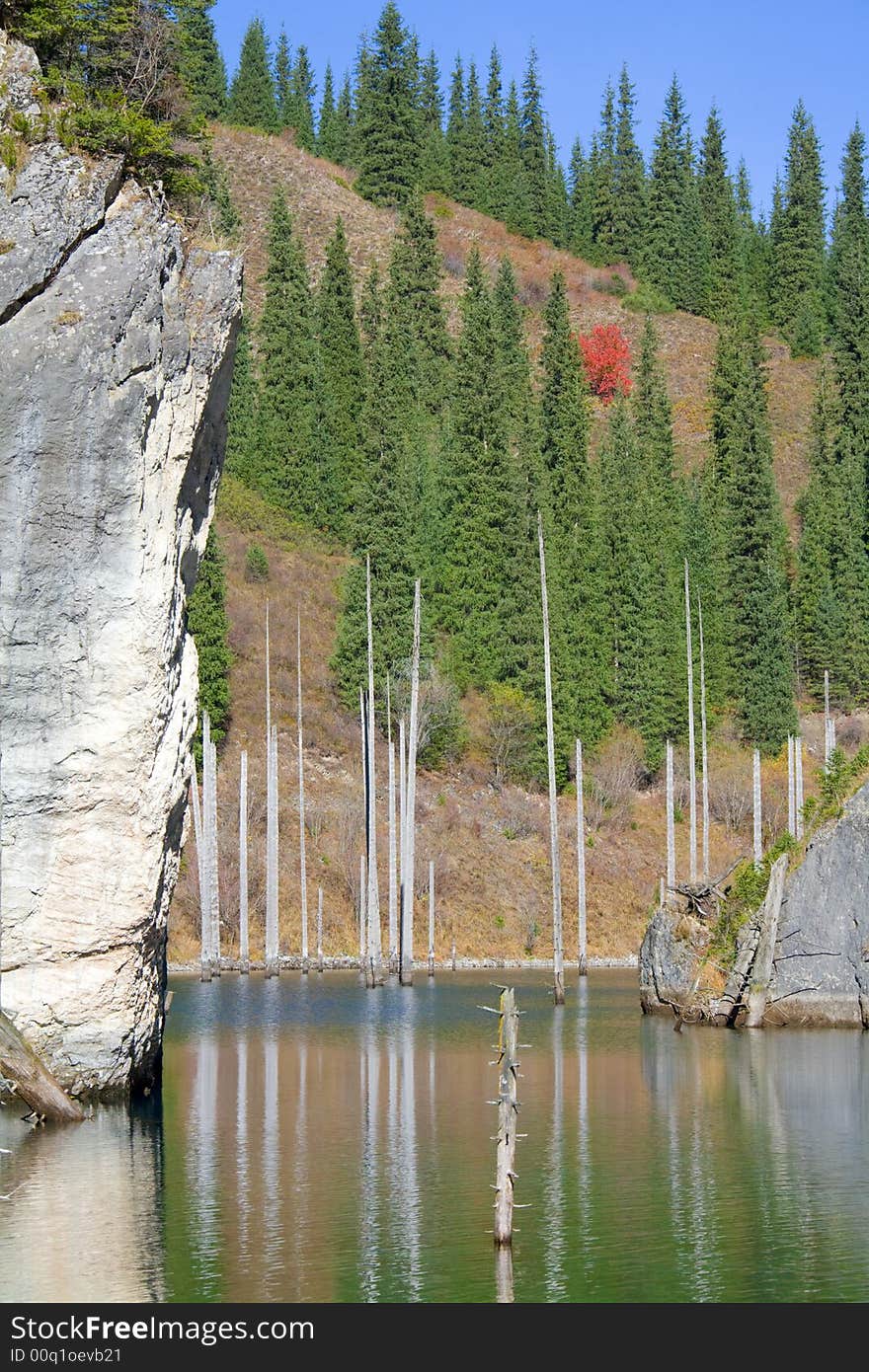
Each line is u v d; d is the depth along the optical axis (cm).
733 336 13625
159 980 3516
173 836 3341
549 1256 2198
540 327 16988
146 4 3453
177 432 3169
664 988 5475
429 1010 5812
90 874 3097
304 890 7788
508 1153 2258
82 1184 2609
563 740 9738
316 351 11875
